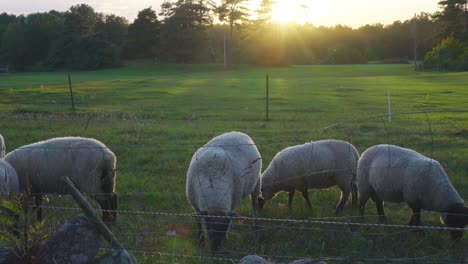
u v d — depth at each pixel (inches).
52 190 386.0
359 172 401.7
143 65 4106.8
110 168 384.8
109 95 1502.2
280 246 332.2
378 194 389.4
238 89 1809.8
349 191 429.4
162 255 293.0
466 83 1934.1
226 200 331.0
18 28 4483.3
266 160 576.7
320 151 428.5
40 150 381.1
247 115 1032.2
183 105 1248.2
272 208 438.0
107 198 382.9
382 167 381.4
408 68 3454.7
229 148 374.9
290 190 443.5
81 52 4001.0
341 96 1486.2
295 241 342.0
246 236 347.3
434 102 1254.3
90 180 379.6
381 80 2242.9
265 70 3644.2
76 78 2743.6
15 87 1814.7
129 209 416.5
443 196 354.9
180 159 583.8
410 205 373.4
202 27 4407.0
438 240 353.1
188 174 358.9
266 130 796.0
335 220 397.1
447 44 3235.7
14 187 339.0
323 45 5679.1
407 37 5585.6
